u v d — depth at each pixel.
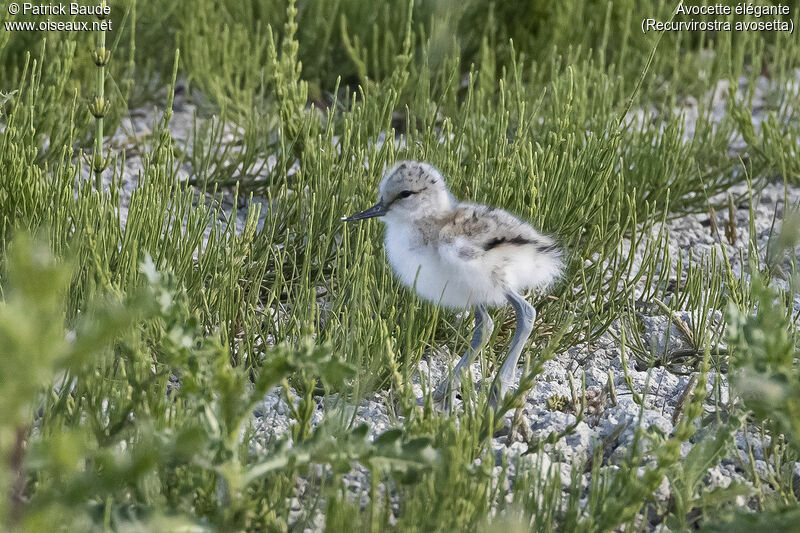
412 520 5.36
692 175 11.16
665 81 13.66
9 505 4.34
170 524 4.57
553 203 9.19
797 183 11.44
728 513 5.63
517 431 6.94
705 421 7.06
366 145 10.35
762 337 5.61
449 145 9.84
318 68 13.38
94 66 12.20
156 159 9.20
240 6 13.82
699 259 9.97
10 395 3.88
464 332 8.30
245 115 12.22
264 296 8.90
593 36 14.28
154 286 5.21
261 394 5.02
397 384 6.43
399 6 13.71
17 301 3.84
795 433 5.52
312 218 8.95
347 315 7.43
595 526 5.68
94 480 4.34
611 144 9.31
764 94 13.22
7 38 11.24
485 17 13.97
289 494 5.93
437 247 7.60
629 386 7.29
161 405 5.84
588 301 8.16
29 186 8.41
